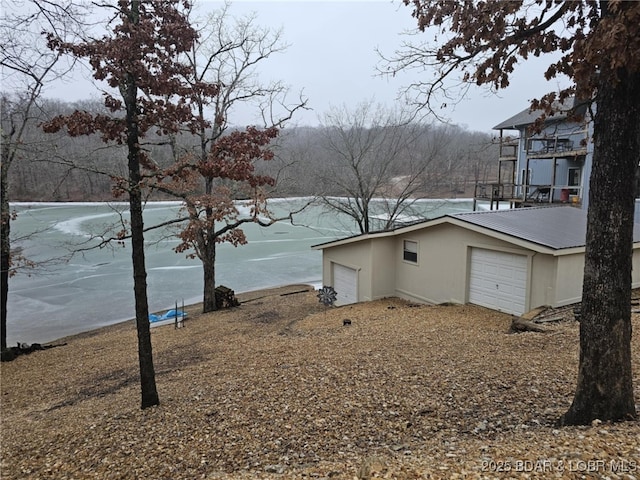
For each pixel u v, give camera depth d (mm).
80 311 18297
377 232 14070
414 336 8969
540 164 22859
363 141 23375
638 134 3988
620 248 4059
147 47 6230
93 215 39500
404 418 5234
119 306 18938
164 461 4871
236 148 7172
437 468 3613
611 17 3566
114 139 6992
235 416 5809
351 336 9461
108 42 6074
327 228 39188
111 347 12555
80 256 28453
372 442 4723
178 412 6227
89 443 5664
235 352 9523
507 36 5012
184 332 13305
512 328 9000
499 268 10984
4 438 6461
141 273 6672
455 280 12180
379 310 12422
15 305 19078
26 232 31594
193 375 8125
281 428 5316
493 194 23047
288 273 24516
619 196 4012
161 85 6422
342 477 3732
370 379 6582
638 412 4379
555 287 9672
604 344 4156
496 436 4422
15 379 10289
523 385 5781
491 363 6801
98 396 8172
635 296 10641
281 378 7055
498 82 5301
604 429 3951
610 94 3963
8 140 9688
